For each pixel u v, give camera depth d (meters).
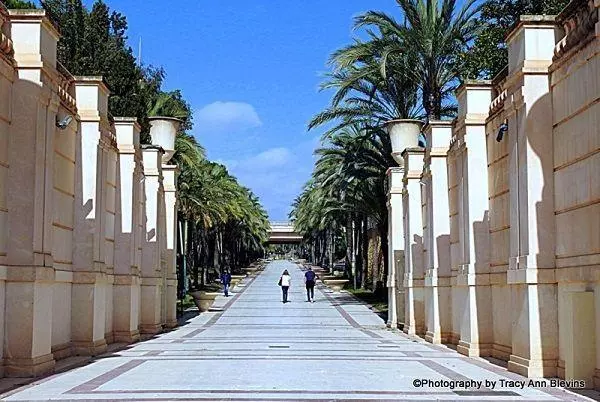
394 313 27.66
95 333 17.92
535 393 11.73
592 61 12.05
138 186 23.08
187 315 34.78
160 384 12.67
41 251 13.99
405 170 26.08
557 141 13.71
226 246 89.12
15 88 13.90
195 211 49.25
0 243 13.30
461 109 18.88
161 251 26.64
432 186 21.61
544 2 23.31
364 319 32.06
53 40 14.89
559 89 13.61
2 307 13.39
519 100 14.25
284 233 149.75
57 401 10.92
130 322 21.50
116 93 29.62
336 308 39.34
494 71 25.09
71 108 17.48
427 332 22.31
